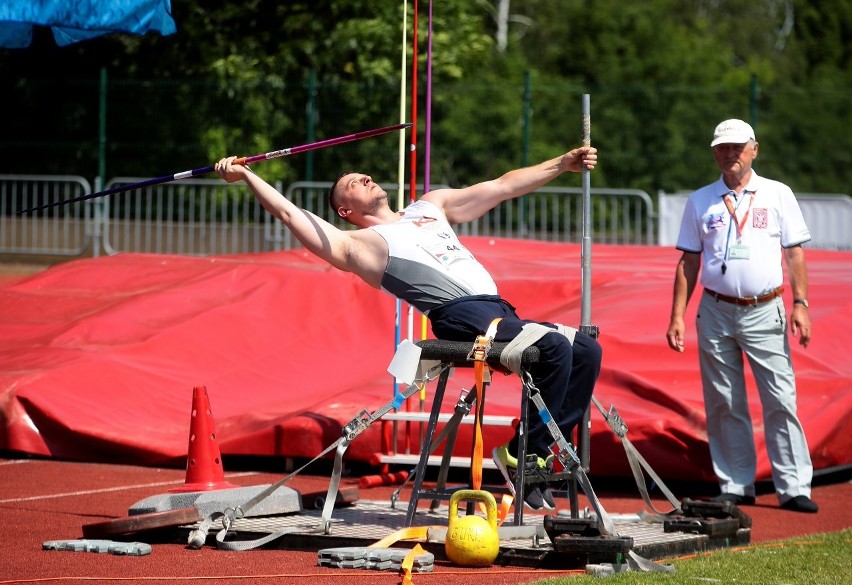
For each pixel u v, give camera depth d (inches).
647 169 3415.4
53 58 2790.4
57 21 884.6
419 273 669.3
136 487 866.8
